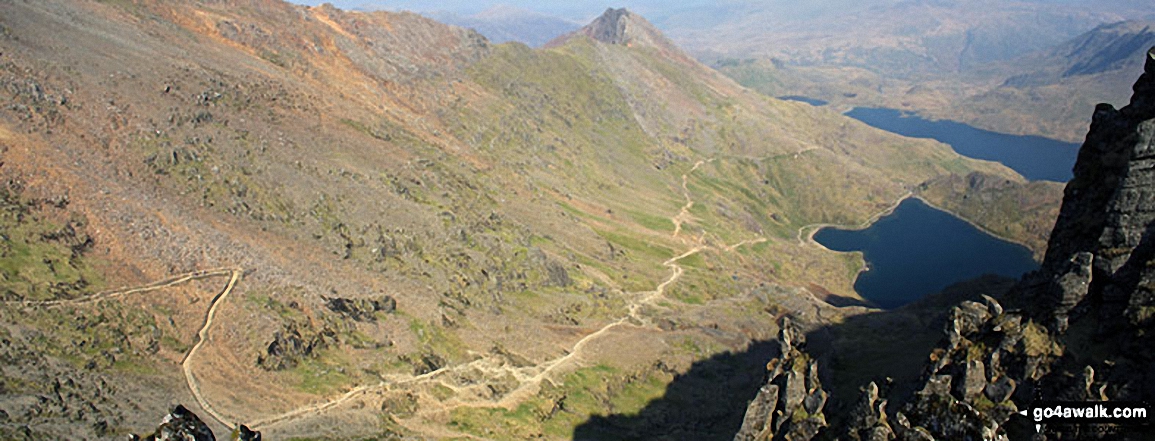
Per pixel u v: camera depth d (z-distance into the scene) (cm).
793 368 7788
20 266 9119
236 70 17850
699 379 14500
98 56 14788
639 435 11862
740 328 17662
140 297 9894
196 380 9069
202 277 10944
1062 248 7556
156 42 17000
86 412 7450
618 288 18762
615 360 14388
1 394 7150
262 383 9619
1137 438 5584
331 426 9256
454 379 11781
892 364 9944
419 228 15912
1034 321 6862
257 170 14500
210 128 14700
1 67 12456
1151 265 6216
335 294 12312
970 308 7438
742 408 13150
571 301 16738
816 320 17588
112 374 8331
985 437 6034
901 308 17625
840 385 9131
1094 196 7488
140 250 10725
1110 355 6141
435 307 13625
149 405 8088
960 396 6656
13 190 10288
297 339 10688
